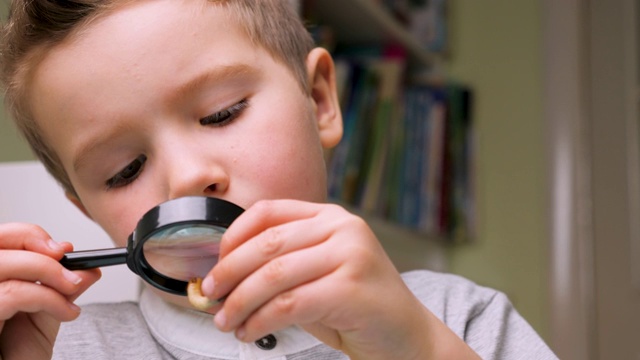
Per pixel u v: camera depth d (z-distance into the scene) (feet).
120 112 3.17
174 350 3.63
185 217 2.54
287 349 3.50
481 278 8.92
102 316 3.93
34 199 4.57
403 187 7.89
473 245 9.01
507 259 8.88
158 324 3.75
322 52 4.20
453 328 3.86
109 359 3.61
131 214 3.23
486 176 9.07
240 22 3.47
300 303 2.37
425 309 2.71
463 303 4.06
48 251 2.79
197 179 3.04
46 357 2.98
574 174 8.67
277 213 2.51
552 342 8.56
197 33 3.29
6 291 2.74
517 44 9.18
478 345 3.79
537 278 8.77
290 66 3.71
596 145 8.70
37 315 2.97
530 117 9.02
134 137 3.19
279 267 2.38
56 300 2.76
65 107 3.27
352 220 2.49
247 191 3.17
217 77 3.26
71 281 2.75
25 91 3.51
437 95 8.64
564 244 8.63
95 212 3.41
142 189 3.23
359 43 8.24
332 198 6.63
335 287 2.38
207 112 3.24
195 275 2.71
